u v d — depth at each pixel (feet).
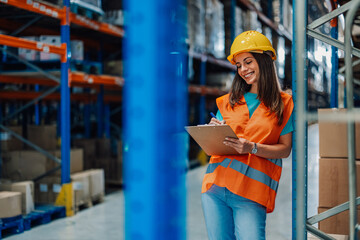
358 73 13.79
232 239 7.36
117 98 27.30
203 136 6.93
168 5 2.39
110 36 23.63
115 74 22.15
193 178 25.76
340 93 16.99
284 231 14.25
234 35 29.30
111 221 16.17
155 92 2.35
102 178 19.57
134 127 2.38
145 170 2.37
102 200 19.54
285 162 28.30
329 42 6.87
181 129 2.48
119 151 22.21
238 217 7.00
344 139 8.30
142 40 2.35
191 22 27.96
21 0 14.39
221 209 7.20
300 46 6.92
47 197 17.38
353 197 5.05
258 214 6.91
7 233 14.60
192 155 30.99
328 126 8.39
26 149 19.33
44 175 17.60
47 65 17.54
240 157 7.10
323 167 8.48
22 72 17.60
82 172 18.81
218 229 7.20
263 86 7.09
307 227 7.34
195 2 28.53
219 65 36.86
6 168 18.16
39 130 18.98
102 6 21.50
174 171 2.45
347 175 8.29
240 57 7.22
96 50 26.86
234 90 7.49
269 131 7.01
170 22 2.41
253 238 6.85
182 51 2.70
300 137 6.10
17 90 23.56
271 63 7.18
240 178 6.97
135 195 2.41
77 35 23.16
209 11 31.04
